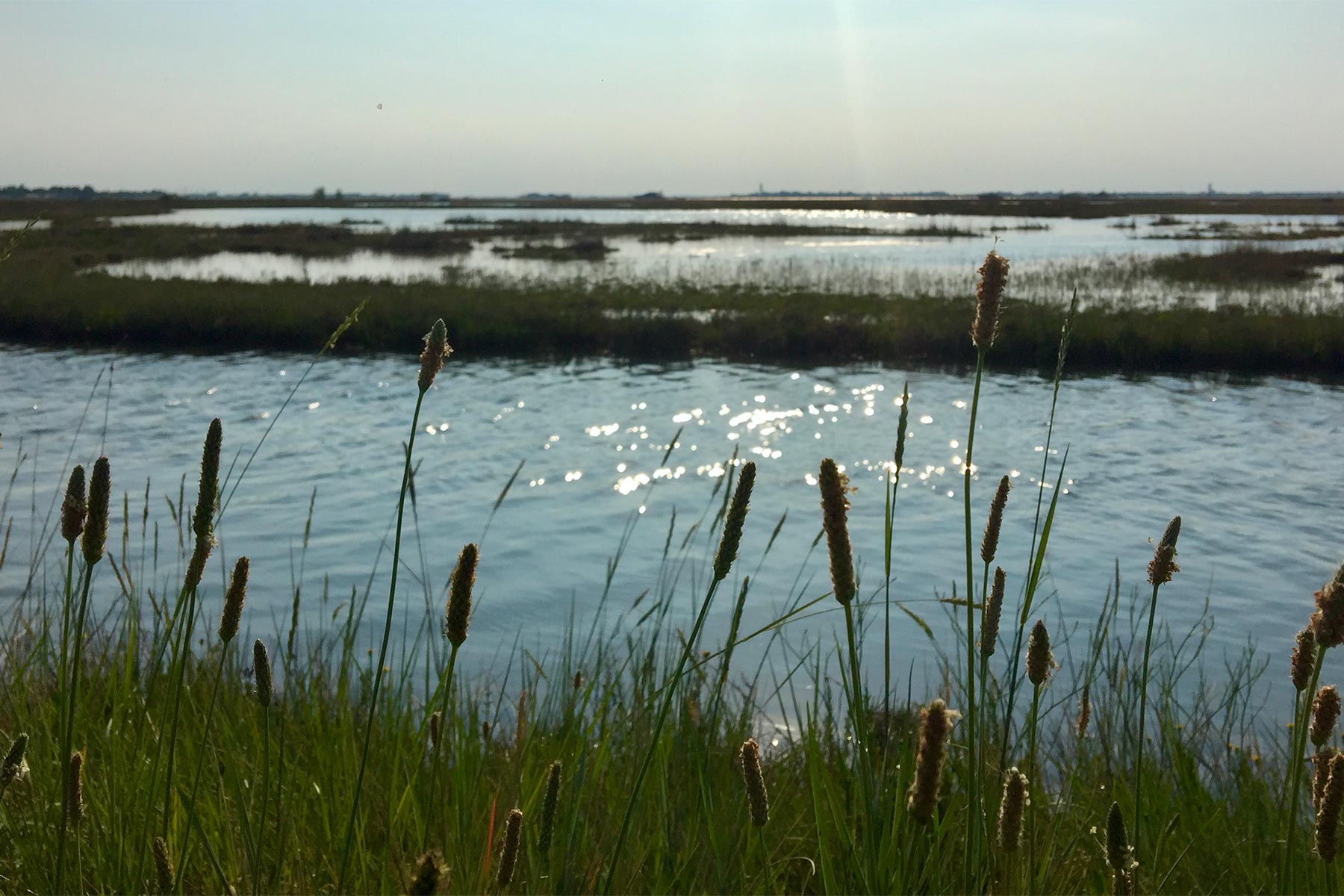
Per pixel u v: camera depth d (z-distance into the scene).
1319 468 13.66
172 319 24.75
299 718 3.78
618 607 8.51
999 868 2.08
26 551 8.84
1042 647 2.06
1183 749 4.16
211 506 1.84
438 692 2.89
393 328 24.25
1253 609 8.70
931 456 14.41
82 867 2.35
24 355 22.64
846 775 2.92
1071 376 21.09
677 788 2.90
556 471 13.55
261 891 2.28
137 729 2.86
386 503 11.94
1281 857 2.67
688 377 21.03
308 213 139.88
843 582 1.63
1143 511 11.80
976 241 71.50
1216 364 21.58
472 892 2.23
